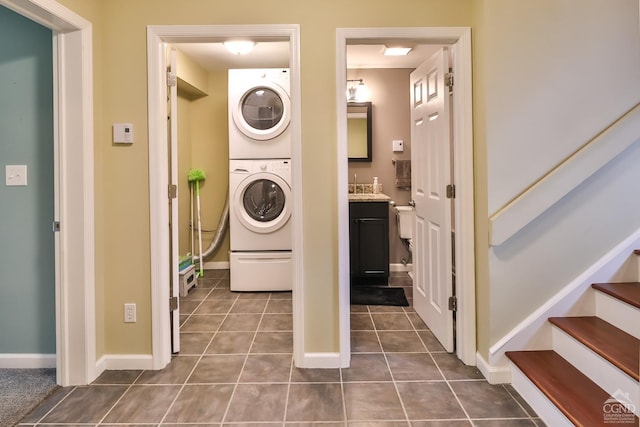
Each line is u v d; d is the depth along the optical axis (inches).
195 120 173.0
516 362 75.7
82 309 80.0
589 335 71.1
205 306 130.4
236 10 84.0
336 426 66.3
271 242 145.0
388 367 87.0
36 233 86.6
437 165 97.5
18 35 84.1
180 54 142.8
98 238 83.8
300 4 84.0
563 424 61.0
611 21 77.3
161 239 86.9
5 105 85.2
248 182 142.4
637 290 75.2
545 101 77.7
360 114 167.9
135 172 85.4
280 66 161.6
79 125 78.5
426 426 66.0
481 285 83.7
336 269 86.5
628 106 77.6
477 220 84.6
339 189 85.1
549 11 77.4
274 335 106.3
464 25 84.5
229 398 75.2
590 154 76.3
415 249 121.6
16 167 85.6
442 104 92.4
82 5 77.0
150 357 86.9
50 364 88.1
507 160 78.1
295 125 84.7
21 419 68.8
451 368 86.2
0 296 87.8
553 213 79.0
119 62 84.3
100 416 69.7
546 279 79.6
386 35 84.0
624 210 79.0
